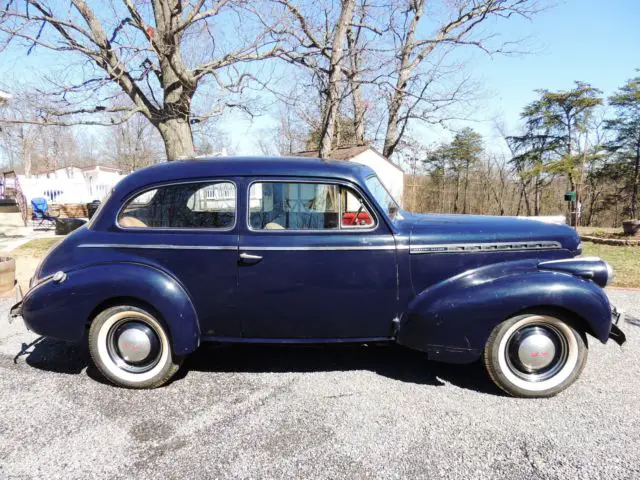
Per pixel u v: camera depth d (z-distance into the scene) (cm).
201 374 355
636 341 419
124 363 333
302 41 1020
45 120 913
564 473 230
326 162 341
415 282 323
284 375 352
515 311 301
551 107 2936
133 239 324
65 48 858
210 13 877
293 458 245
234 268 317
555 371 312
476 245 323
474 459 243
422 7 1534
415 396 316
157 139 3309
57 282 321
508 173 3192
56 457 247
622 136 2744
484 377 347
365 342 337
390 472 232
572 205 2756
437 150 3291
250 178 320
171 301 314
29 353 401
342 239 317
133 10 842
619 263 832
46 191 2248
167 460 244
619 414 289
